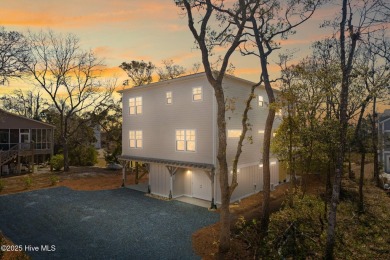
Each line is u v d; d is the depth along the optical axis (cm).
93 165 3956
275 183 2383
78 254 1034
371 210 1700
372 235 1324
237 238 1183
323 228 1369
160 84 2034
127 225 1351
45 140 3344
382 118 3325
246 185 1983
